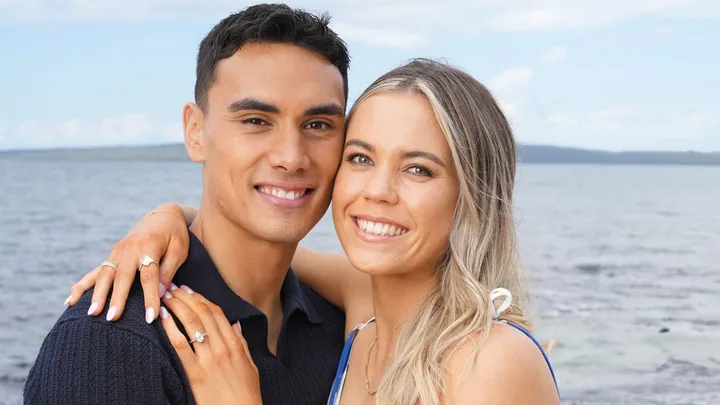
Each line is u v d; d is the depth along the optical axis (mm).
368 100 2463
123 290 2283
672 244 25625
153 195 47219
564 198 50812
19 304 14375
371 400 2611
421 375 2301
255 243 2619
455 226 2477
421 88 2387
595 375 9492
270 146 2496
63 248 23141
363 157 2498
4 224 29891
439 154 2398
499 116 2537
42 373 2227
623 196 54281
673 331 11938
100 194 47844
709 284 17031
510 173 2596
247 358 2395
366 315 2967
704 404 8359
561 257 21828
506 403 2176
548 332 11758
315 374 2777
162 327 2291
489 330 2295
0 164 92625
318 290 3176
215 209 2629
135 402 2203
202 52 2648
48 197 44969
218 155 2551
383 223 2438
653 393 8773
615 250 23781
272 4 2592
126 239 2500
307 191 2590
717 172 99188
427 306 2492
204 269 2582
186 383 2285
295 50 2502
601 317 12938
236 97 2482
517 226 2652
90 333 2203
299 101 2473
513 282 2611
